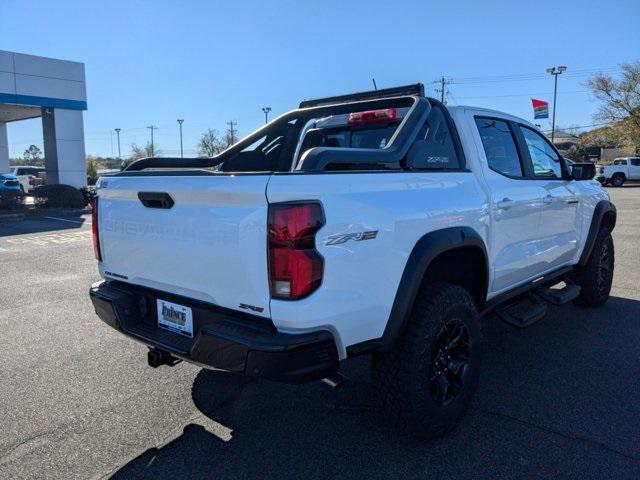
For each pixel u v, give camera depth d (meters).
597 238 5.45
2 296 6.45
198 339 2.60
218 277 2.63
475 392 3.56
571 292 4.66
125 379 3.98
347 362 4.27
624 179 34.59
